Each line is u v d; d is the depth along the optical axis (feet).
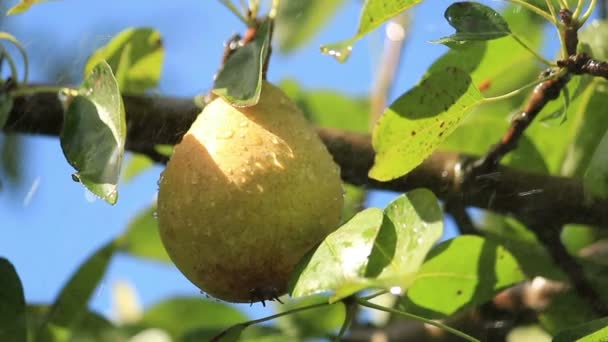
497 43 3.34
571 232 3.76
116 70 3.41
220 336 3.03
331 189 2.98
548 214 3.45
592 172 3.08
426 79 3.04
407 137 3.06
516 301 3.60
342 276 2.89
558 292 3.53
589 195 3.14
